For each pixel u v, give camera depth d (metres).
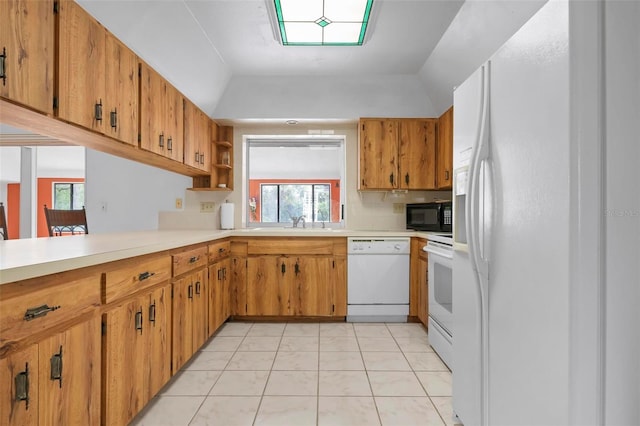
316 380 2.00
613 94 0.84
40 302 1.01
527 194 1.01
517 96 1.06
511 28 2.01
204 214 3.53
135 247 1.49
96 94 1.62
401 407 1.72
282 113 3.34
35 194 4.36
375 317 3.13
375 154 3.33
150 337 1.64
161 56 2.24
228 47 2.65
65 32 1.41
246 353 2.39
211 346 2.53
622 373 0.84
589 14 0.84
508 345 1.11
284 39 2.51
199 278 2.30
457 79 2.78
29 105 1.24
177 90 2.55
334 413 1.67
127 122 1.89
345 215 3.64
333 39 2.52
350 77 3.19
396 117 3.36
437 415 1.66
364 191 3.62
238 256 3.09
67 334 1.11
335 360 2.28
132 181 3.51
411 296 3.09
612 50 0.84
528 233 1.01
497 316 1.18
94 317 1.26
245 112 3.33
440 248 2.37
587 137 0.84
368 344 2.57
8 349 0.90
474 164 1.27
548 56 0.92
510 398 1.10
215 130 3.47
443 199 3.59
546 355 0.93
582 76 0.84
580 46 0.84
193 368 2.15
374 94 3.29
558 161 0.88
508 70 1.12
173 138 2.48
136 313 1.52
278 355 2.36
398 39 2.54
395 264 3.10
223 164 3.54
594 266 0.83
